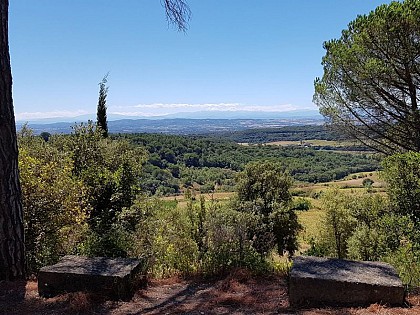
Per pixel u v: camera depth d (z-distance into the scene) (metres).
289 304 4.10
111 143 15.77
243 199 22.36
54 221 7.61
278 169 22.98
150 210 10.96
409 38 9.52
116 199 11.71
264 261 5.68
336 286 3.97
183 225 7.10
